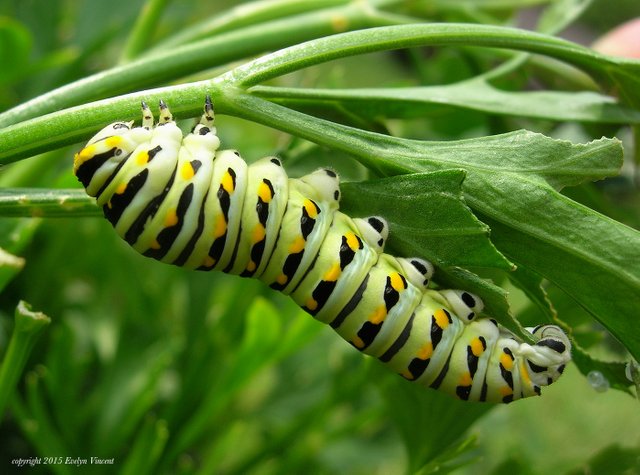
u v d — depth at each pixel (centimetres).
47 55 17
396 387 13
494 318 10
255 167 10
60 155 14
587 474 12
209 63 13
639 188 14
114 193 10
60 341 14
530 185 10
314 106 12
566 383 21
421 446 13
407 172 10
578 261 10
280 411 17
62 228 16
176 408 15
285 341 14
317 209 10
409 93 11
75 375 14
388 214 10
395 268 10
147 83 12
